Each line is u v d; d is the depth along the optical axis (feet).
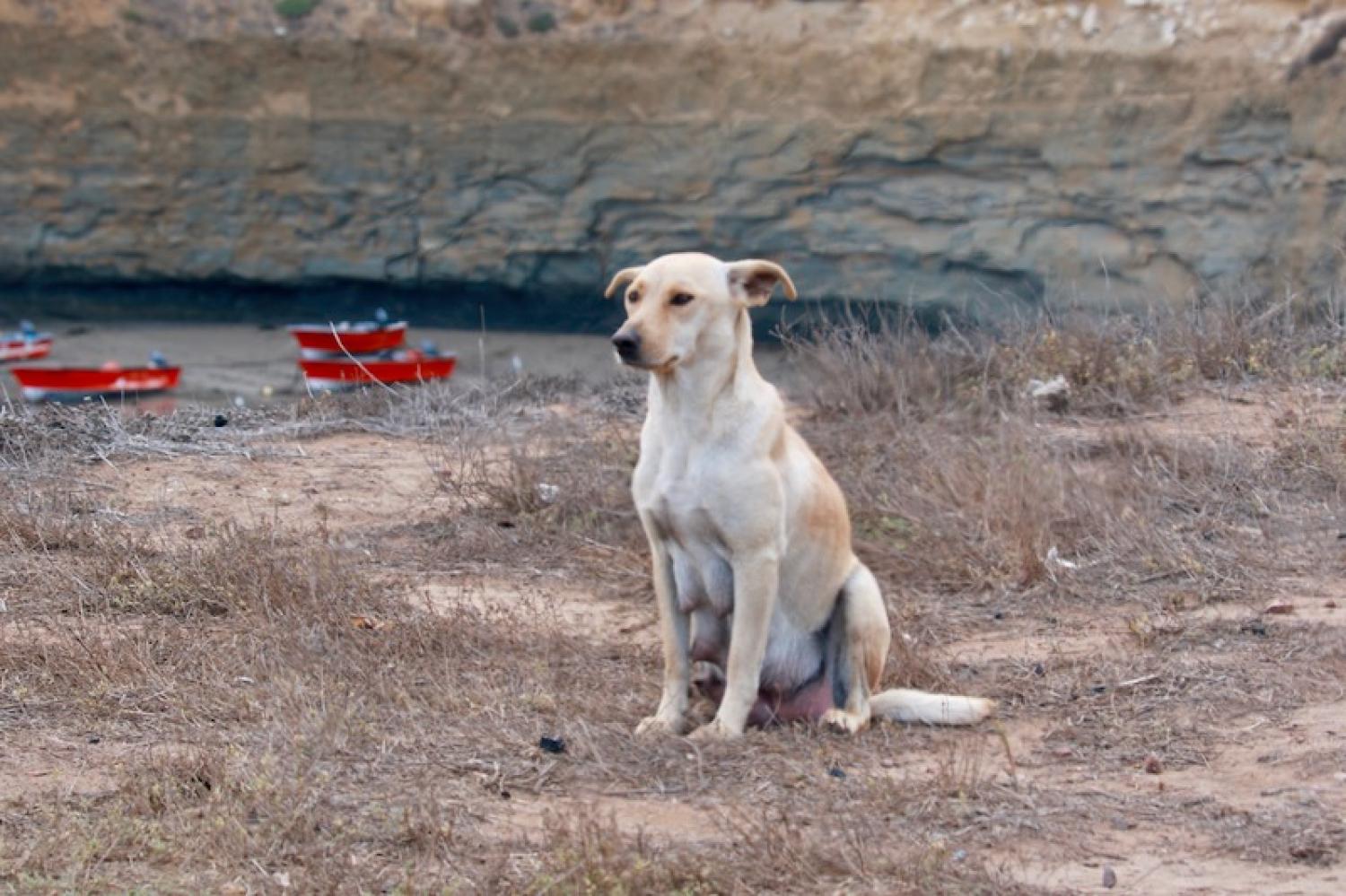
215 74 101.04
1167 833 18.19
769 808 18.62
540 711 21.91
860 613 22.43
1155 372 43.62
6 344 90.53
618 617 27.86
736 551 21.38
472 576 30.27
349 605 26.43
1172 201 90.48
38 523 30.25
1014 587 29.45
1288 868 17.11
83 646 23.08
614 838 16.70
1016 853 17.51
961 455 35.96
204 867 16.30
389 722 21.03
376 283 102.47
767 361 83.51
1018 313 59.67
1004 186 94.07
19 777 18.93
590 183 98.89
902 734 21.98
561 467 36.58
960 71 93.35
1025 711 22.99
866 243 95.61
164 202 102.22
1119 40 91.50
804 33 95.61
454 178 100.48
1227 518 32.78
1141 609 28.02
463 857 16.74
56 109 101.45
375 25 99.96
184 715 20.97
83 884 15.67
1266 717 22.22
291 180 101.71
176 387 79.20
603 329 100.94
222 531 30.27
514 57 98.84
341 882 15.84
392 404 43.65
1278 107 88.02
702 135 97.09
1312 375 43.98
